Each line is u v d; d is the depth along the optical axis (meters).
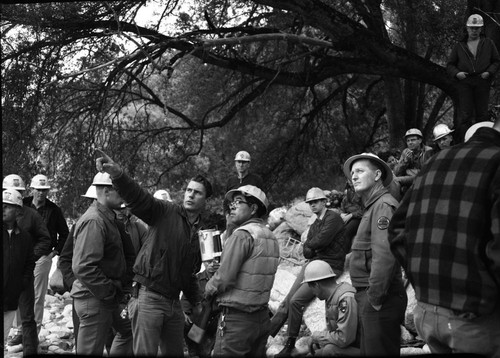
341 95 22.52
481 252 3.93
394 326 5.73
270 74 18.03
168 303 6.31
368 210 5.85
